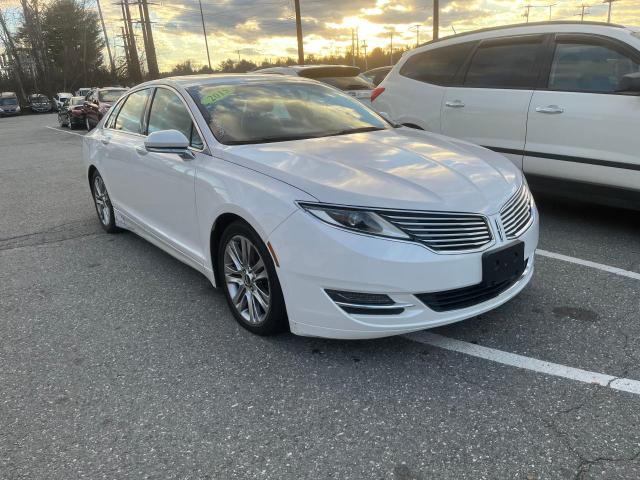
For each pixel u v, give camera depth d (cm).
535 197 642
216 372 302
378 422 254
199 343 335
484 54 568
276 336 335
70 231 602
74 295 419
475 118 563
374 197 276
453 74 593
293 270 287
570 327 329
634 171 451
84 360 323
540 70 515
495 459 227
